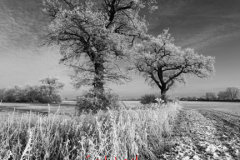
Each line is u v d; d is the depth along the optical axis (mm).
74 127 2939
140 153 2922
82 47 17062
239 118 10070
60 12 14484
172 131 5680
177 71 31453
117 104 11578
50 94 44312
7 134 2305
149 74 31062
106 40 14820
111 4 18594
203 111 17078
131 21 20266
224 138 4641
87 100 11328
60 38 16312
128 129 3021
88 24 14383
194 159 2967
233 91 76750
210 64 27109
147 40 22094
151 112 5246
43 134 2416
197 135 5027
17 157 1900
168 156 3145
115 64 15617
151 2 18734
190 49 27453
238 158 2984
